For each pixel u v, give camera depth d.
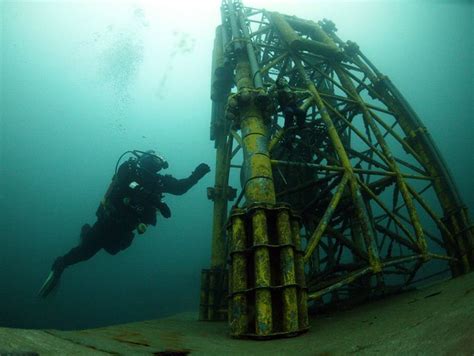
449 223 7.11
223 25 10.71
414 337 2.14
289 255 3.97
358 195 5.60
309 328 3.79
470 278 4.34
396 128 40.84
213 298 8.60
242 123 5.95
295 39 8.21
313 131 8.22
